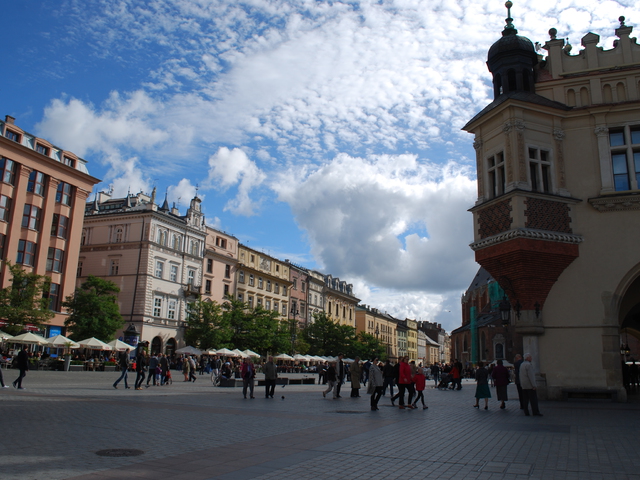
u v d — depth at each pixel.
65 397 18.12
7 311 39.75
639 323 28.16
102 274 62.50
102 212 65.19
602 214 21.11
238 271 76.44
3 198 47.97
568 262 20.78
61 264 53.22
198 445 9.24
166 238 64.19
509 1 24.55
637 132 21.52
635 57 22.31
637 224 20.67
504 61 23.45
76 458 7.76
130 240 62.03
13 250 48.28
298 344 72.44
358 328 124.69
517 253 20.19
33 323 41.91
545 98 22.17
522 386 15.60
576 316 20.42
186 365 36.19
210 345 58.09
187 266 67.06
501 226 21.12
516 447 9.70
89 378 32.34
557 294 20.73
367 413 16.02
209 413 14.55
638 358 48.78
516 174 20.83
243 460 8.05
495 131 22.41
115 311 48.59
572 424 13.29
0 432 9.83
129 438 9.73
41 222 51.28
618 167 21.45
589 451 9.30
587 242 21.03
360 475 7.25
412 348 163.00
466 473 7.49
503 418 14.81
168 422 12.27
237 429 11.44
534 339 20.39
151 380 33.53
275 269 86.12
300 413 15.42
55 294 52.16
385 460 8.34
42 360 40.25
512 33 23.92
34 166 50.75
